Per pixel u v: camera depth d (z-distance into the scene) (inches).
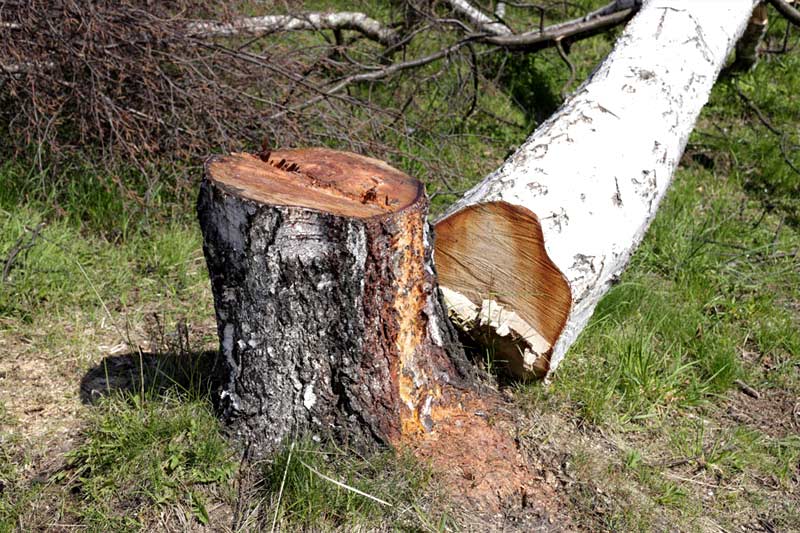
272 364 177.9
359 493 171.6
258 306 173.9
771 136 418.0
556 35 390.6
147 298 257.0
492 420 200.1
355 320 174.4
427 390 192.2
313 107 323.0
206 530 170.9
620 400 221.6
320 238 168.9
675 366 238.5
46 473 183.9
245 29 321.7
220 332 183.6
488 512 179.5
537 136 242.4
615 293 262.2
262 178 182.1
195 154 290.8
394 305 177.9
